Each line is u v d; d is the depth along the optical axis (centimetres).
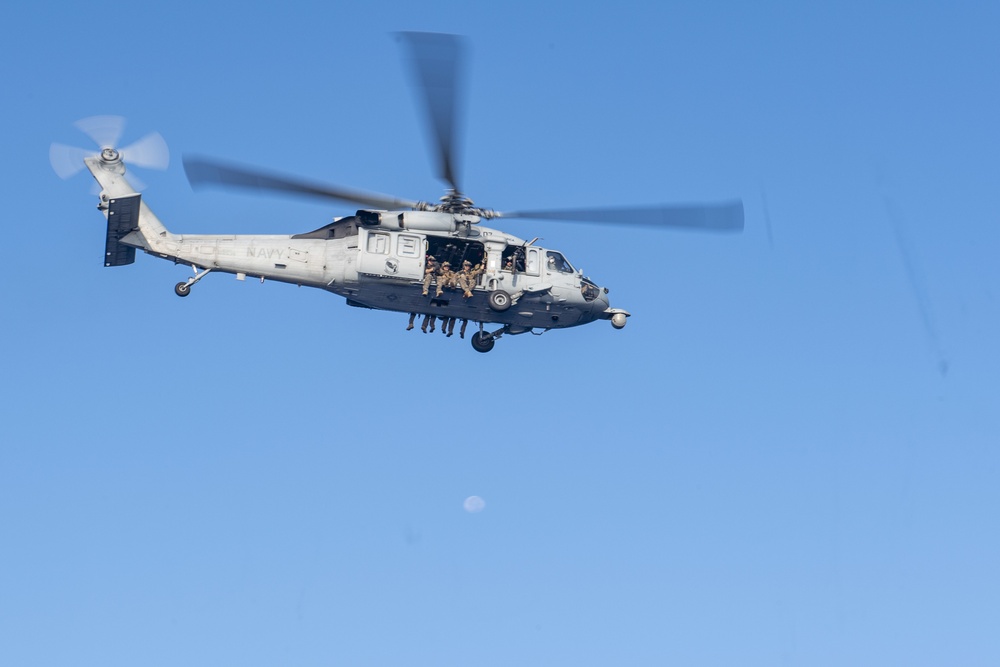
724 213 5725
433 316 6912
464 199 6588
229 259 6581
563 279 6994
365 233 6625
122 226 6438
